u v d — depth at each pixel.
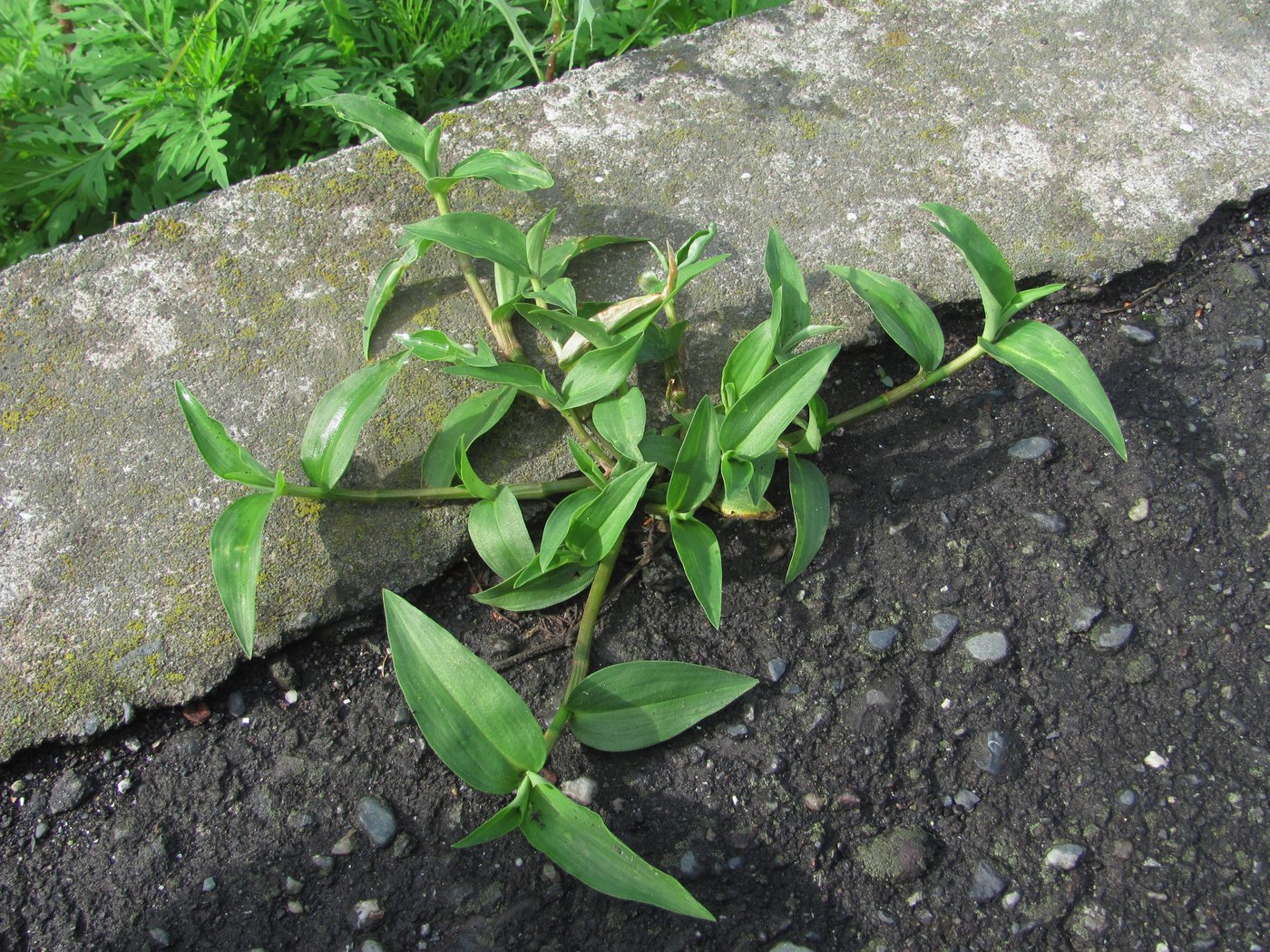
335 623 0.41
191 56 0.50
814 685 0.40
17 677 0.39
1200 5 0.55
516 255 0.42
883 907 0.37
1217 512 0.44
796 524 0.42
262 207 0.47
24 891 0.37
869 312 0.46
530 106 0.50
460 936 0.37
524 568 0.39
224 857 0.38
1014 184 0.49
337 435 0.40
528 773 0.35
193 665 0.40
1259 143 0.51
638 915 0.37
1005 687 0.41
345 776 0.39
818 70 0.52
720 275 0.46
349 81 0.52
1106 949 0.37
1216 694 0.41
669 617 0.41
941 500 0.43
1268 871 0.38
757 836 0.38
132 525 0.41
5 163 0.50
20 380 0.43
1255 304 0.48
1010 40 0.54
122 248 0.46
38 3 0.52
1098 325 0.48
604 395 0.39
